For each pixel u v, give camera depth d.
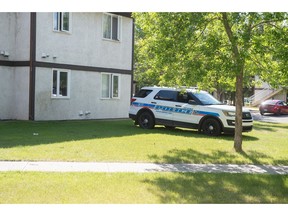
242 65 10.62
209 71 11.59
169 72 11.77
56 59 19.92
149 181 7.83
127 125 18.83
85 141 12.73
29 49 18.91
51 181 7.55
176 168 9.30
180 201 6.58
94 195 6.76
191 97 16.42
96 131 15.74
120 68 23.66
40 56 19.19
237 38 10.38
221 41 11.18
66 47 20.41
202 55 11.45
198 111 15.99
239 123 11.96
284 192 7.40
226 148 12.42
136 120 17.78
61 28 20.12
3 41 19.02
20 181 7.49
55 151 10.66
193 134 16.00
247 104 55.97
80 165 9.21
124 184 7.53
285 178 8.55
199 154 11.19
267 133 18.41
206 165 9.81
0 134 13.77
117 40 23.33
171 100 16.81
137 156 10.52
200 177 8.34
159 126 19.00
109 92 23.09
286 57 9.91
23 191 6.85
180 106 16.48
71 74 20.75
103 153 10.72
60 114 20.27
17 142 11.98
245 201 6.75
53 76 19.89
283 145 13.86
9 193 6.72
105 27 22.69
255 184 7.91
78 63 21.09
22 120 18.98
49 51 19.58
